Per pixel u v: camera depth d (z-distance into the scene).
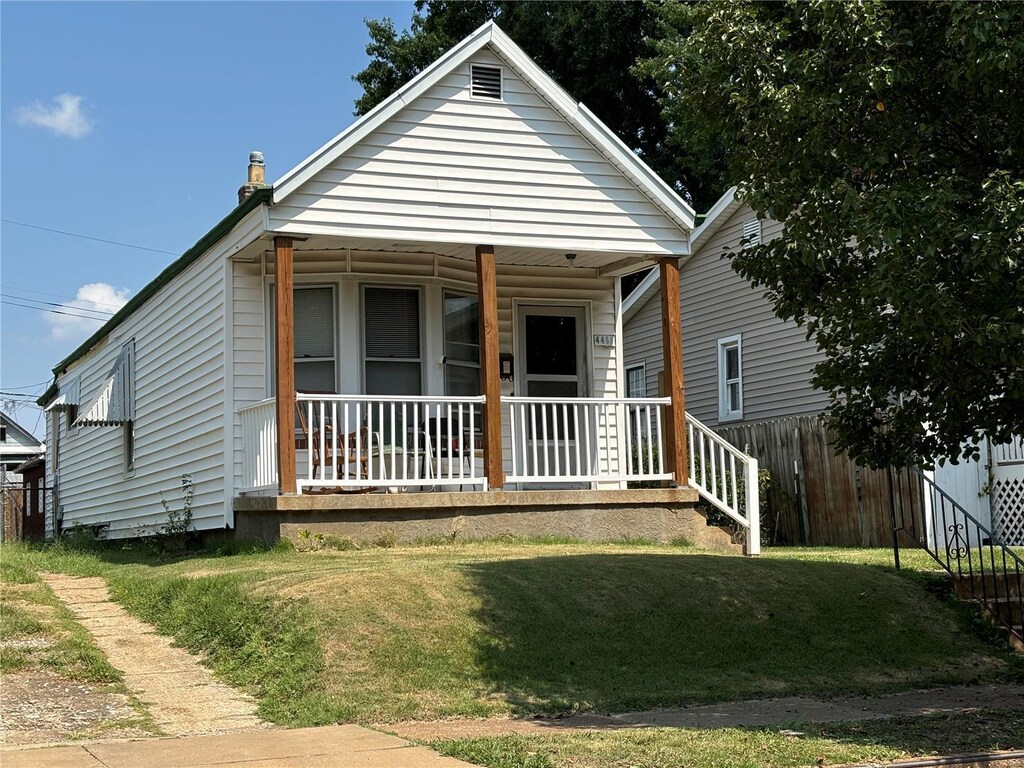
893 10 9.28
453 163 15.38
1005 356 8.16
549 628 10.34
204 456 17.02
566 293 18.20
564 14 33.31
